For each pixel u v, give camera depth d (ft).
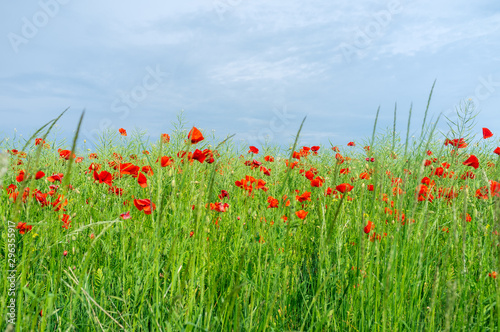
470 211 8.84
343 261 7.12
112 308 6.24
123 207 9.23
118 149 15.40
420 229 6.83
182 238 6.51
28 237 6.47
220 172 13.76
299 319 6.61
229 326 5.39
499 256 4.68
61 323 5.56
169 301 5.38
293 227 5.59
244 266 6.74
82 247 7.79
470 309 5.41
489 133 11.63
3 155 3.47
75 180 12.32
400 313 5.35
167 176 7.71
